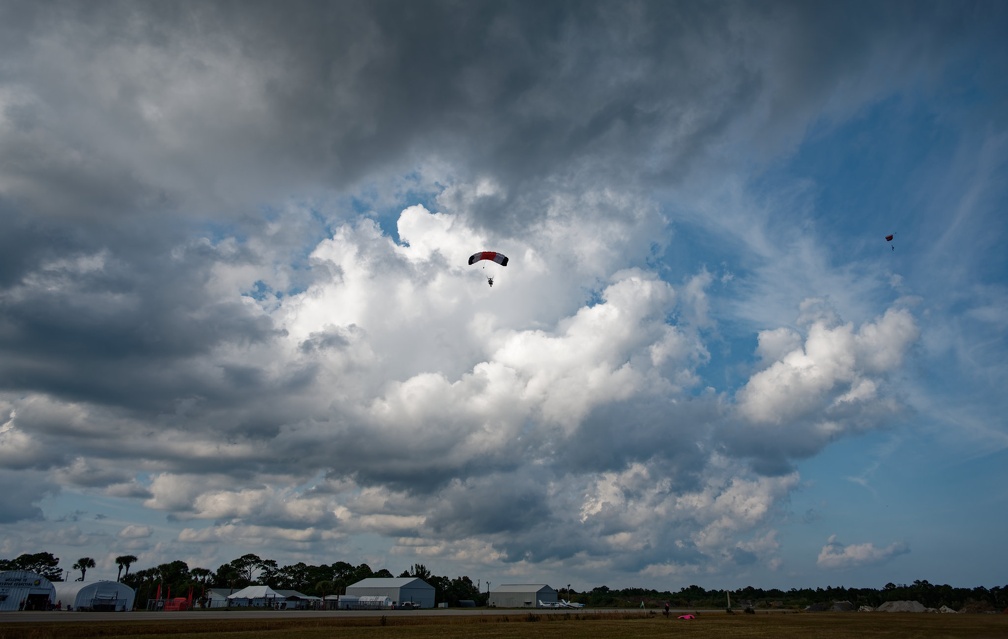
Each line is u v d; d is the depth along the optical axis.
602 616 94.56
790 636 52.97
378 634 51.50
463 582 186.12
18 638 42.81
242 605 132.88
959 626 69.56
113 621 63.94
